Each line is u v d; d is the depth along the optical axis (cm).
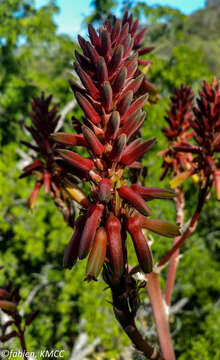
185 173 30
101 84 15
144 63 27
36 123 31
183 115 37
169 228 16
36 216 97
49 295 100
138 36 27
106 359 95
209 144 28
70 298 93
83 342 92
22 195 101
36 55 139
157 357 20
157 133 87
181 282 89
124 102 15
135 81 16
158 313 29
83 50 16
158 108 87
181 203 39
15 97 122
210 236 101
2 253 106
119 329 74
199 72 110
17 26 132
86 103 15
